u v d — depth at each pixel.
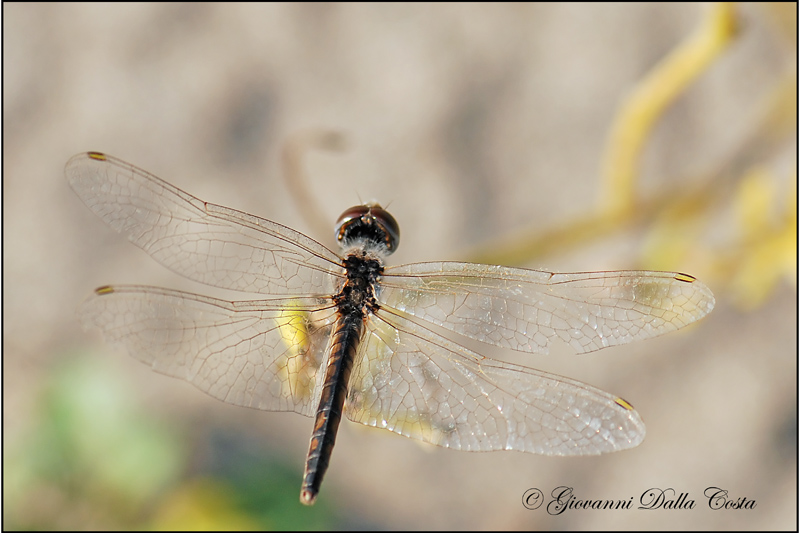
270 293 0.71
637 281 0.71
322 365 0.71
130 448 0.75
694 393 0.76
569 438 0.70
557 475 0.76
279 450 0.76
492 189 0.76
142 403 0.76
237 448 0.76
